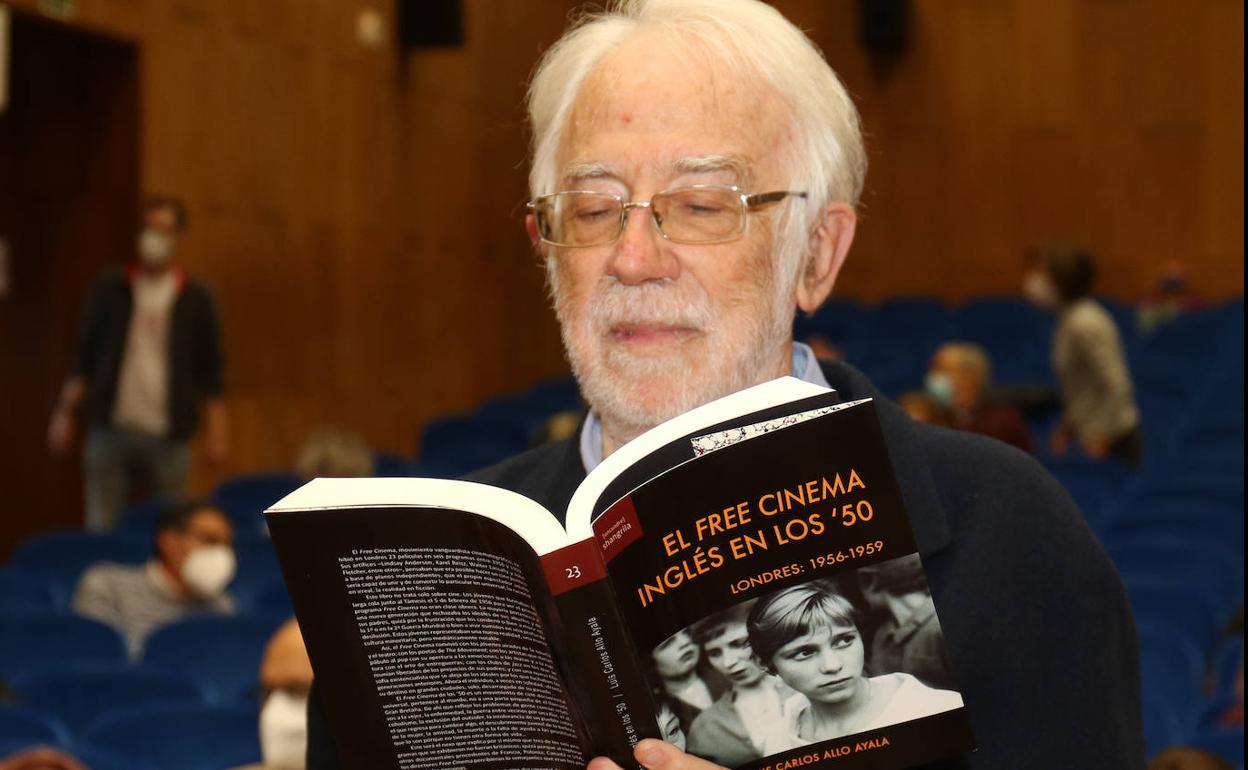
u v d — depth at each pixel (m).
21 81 7.83
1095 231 12.34
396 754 1.24
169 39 7.95
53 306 7.84
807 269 1.53
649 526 1.21
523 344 11.66
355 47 9.59
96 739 3.34
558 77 1.52
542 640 1.22
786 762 1.17
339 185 9.43
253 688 4.18
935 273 12.67
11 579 5.12
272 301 8.77
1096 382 7.40
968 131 12.60
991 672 1.24
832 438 1.20
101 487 6.89
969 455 1.34
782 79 1.46
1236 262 11.97
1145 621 4.59
